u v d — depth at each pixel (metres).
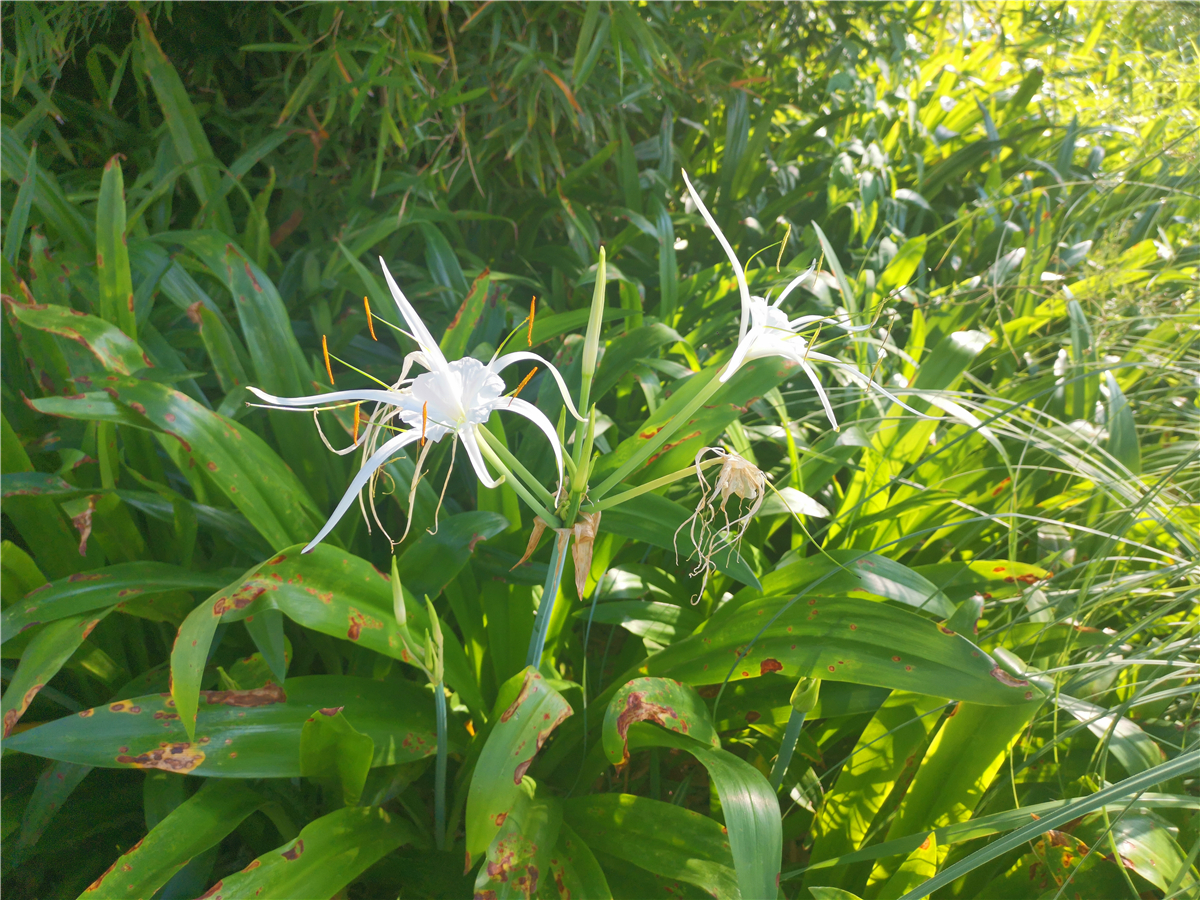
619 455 0.62
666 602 0.71
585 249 1.05
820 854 0.57
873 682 0.51
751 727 0.62
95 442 0.65
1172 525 0.62
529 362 0.91
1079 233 1.17
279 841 0.60
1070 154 1.29
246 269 0.68
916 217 1.31
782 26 1.26
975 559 0.75
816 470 0.73
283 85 0.94
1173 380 0.85
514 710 0.48
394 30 0.85
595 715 0.62
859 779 0.57
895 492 0.74
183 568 0.58
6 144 0.78
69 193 0.93
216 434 0.57
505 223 1.12
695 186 1.24
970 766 0.54
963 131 1.47
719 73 1.22
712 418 0.61
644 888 0.53
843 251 1.22
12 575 0.57
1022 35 1.58
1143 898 0.52
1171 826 0.52
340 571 0.54
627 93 1.06
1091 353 0.83
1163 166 1.17
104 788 0.62
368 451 0.44
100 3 0.87
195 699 0.46
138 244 0.76
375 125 0.99
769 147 1.32
